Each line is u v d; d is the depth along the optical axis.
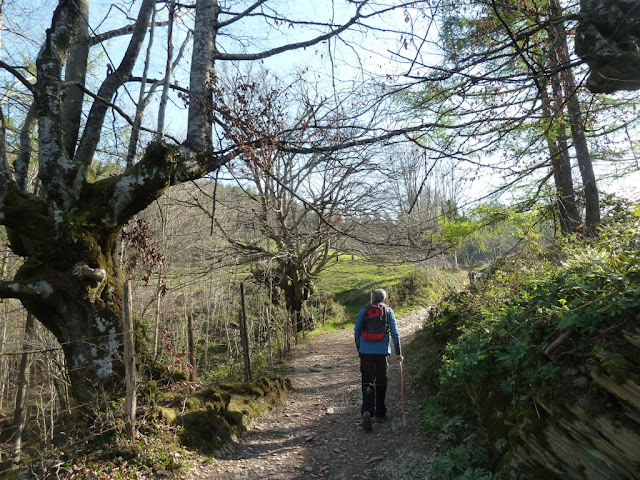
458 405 4.56
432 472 3.73
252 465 4.42
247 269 14.34
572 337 3.12
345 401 6.50
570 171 9.00
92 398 4.64
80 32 6.04
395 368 7.95
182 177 5.34
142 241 6.20
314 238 11.58
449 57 5.00
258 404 6.05
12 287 4.58
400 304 18.77
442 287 20.03
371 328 5.22
